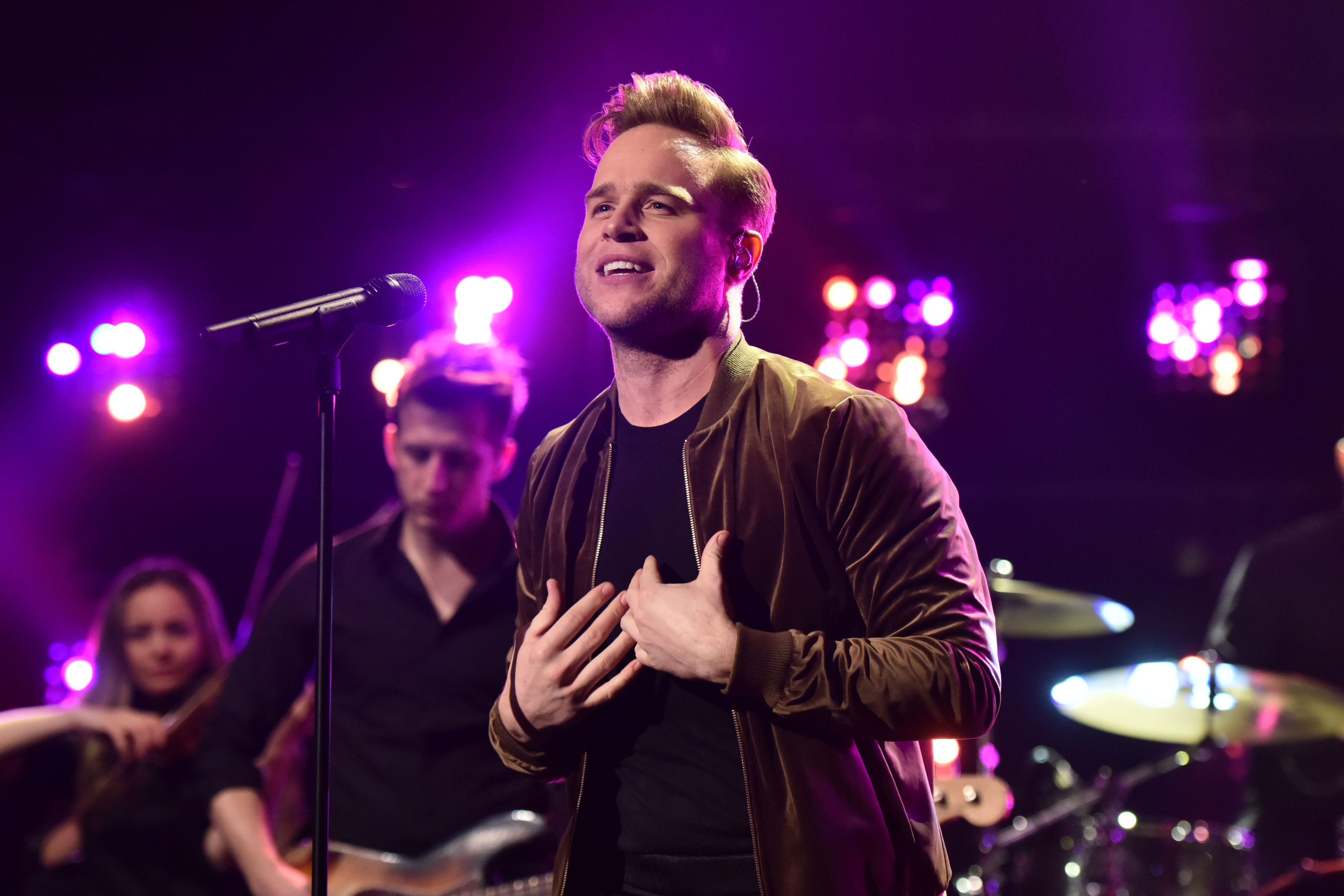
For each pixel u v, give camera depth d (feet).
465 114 25.70
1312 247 28.40
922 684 6.52
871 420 7.16
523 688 7.47
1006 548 29.73
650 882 7.38
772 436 7.39
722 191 7.88
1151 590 29.40
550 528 8.32
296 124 25.94
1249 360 28.94
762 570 7.27
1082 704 20.29
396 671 13.29
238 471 28.86
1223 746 19.48
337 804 13.30
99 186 26.50
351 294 8.54
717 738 7.29
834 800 6.92
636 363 7.88
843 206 27.78
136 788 15.46
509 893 12.71
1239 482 29.12
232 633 29.22
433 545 13.58
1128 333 28.99
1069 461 29.48
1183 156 27.68
